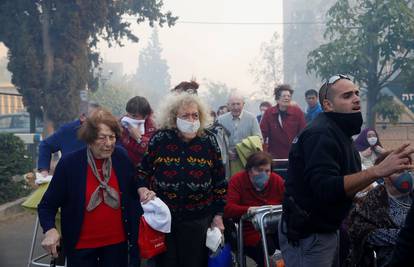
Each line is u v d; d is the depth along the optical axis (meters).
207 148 4.68
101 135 4.39
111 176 4.52
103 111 4.51
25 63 24.72
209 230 4.69
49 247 4.33
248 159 5.69
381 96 21.16
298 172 4.01
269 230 5.20
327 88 4.02
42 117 25.45
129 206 4.59
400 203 4.45
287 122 9.95
